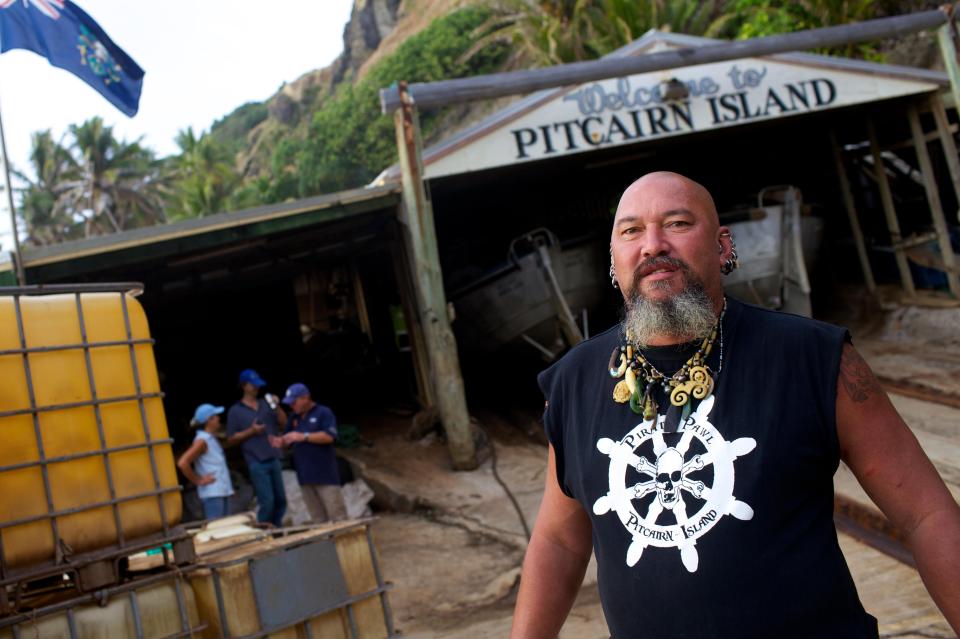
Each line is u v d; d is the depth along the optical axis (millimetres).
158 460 3902
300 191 59281
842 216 16984
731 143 17672
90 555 3643
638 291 1849
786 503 1663
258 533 4961
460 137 11781
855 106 15102
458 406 11008
